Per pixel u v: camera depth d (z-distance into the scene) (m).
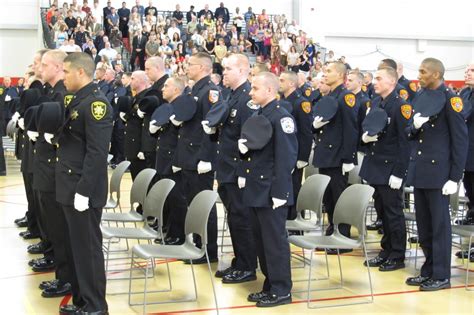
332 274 5.57
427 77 5.02
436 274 5.10
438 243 5.09
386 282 5.31
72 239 4.09
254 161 4.59
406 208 7.64
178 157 5.85
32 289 4.99
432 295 4.95
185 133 5.81
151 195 5.34
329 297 4.89
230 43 18.83
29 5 19.59
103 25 18.69
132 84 7.38
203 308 4.61
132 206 5.98
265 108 4.64
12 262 5.77
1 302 4.66
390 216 5.69
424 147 5.08
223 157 5.21
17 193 9.45
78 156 4.08
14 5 19.47
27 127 4.53
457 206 5.75
